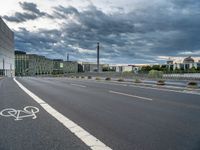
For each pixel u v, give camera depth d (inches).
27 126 238.2
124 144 182.2
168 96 535.8
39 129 226.1
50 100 453.7
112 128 233.0
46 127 234.7
